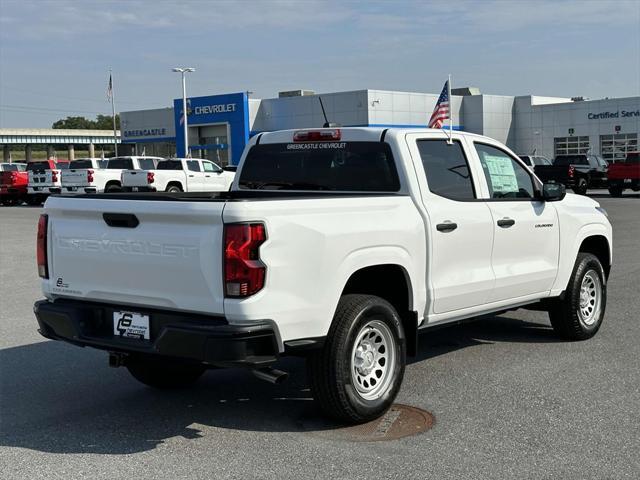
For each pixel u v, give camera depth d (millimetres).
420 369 6496
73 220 5102
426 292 5641
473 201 6133
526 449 4637
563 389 5859
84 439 4918
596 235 7730
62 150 136375
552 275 6984
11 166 42938
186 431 5047
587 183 33906
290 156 6391
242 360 4379
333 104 52094
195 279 4508
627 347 7199
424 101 53469
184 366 5715
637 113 51125
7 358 7016
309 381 4953
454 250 5863
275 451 4652
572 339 7473
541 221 6789
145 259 4711
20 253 15188
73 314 5035
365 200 5148
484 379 6160
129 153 66188
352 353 4930
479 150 6410
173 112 60938
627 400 5566
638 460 4457
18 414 5438
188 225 4527
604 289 7742
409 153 5746
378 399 5137
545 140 56062
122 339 4879
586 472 4285
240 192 6449
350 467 4383
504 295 6453
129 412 5473
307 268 4664
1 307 9508
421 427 5051
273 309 4484
